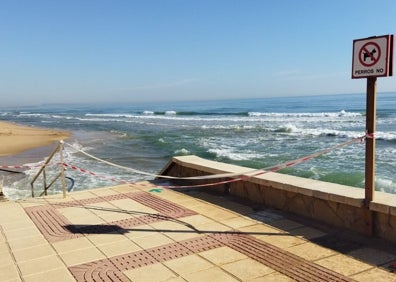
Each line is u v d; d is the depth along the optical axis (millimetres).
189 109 96750
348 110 59438
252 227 5895
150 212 6859
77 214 6848
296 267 4520
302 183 6336
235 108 86938
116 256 5008
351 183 12836
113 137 31750
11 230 6086
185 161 8875
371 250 4895
